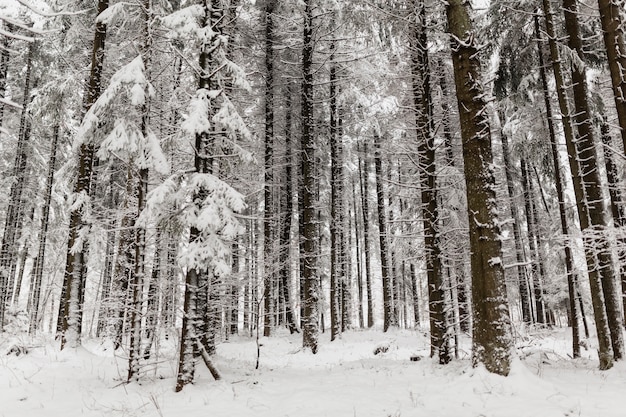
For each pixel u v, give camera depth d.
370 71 17.73
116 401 7.54
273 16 17.34
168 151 11.02
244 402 7.40
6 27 15.64
